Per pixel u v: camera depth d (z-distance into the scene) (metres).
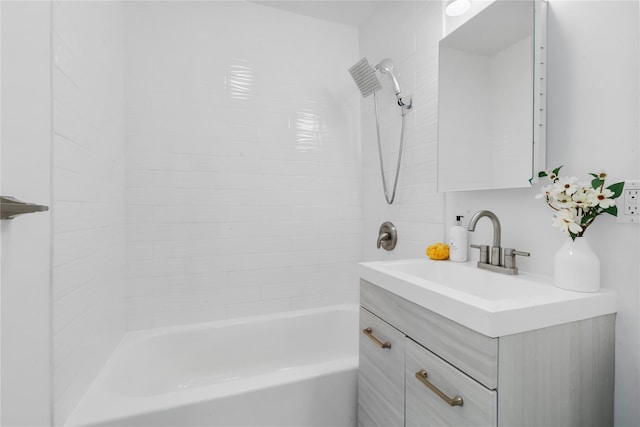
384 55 1.93
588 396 0.79
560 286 0.87
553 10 1.01
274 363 1.88
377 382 1.12
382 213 1.96
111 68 1.43
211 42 1.84
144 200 1.71
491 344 0.66
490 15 1.18
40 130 0.82
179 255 1.78
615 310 0.84
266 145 1.96
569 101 0.96
